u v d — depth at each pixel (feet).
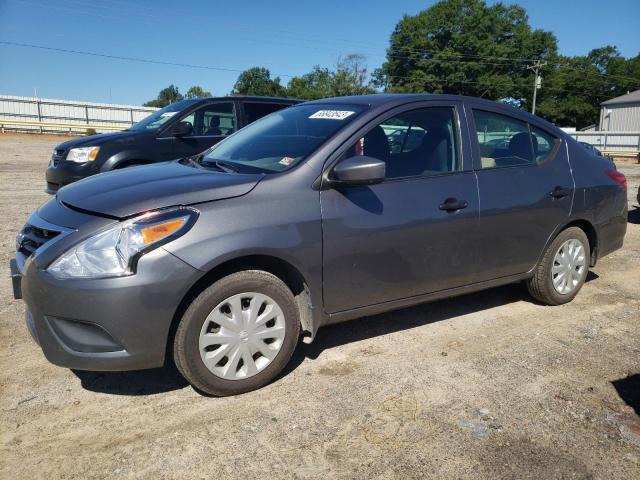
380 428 9.35
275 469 8.30
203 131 25.99
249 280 9.97
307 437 9.09
